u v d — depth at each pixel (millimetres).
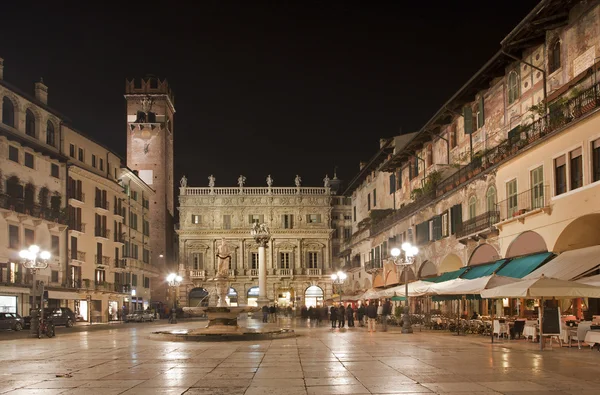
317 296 99500
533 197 30516
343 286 88312
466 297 34156
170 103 104438
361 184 77625
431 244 46156
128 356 21562
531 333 25734
